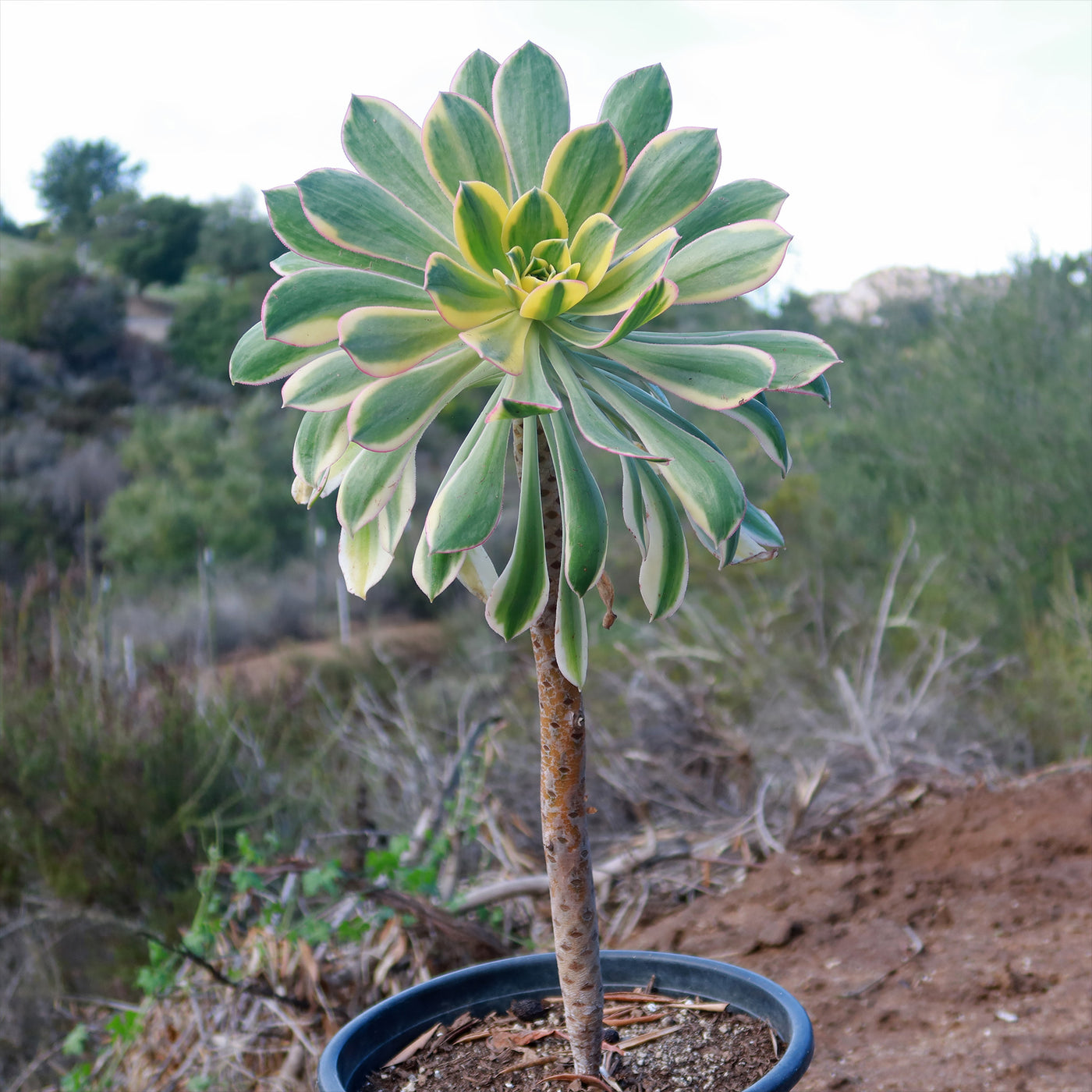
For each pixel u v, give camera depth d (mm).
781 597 6285
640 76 1018
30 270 21891
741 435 9188
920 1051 1638
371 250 921
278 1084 2260
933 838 2545
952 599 6008
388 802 3719
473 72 1080
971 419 6824
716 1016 1188
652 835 2924
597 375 960
